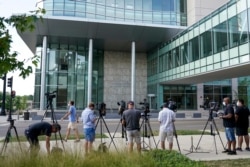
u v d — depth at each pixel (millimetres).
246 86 39031
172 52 33719
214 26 23969
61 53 36844
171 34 34812
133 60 36312
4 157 5852
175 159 6273
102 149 6996
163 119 9625
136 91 43750
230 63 21344
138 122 9008
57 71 36094
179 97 38781
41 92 32688
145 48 41562
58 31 32594
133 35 34938
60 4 32094
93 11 33438
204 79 31625
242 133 10469
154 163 5871
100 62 42719
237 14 20594
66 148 7176
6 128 19734
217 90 38906
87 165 5633
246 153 9969
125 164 5758
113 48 41781
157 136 14656
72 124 12359
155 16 36469
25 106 47844
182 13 37844
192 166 5867
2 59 3596
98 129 18922
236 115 10430
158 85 38656
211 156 9398
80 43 37469
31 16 3963
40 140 12453
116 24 32562
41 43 38125
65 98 35594
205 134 15773
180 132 16625
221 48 22703
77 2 32688
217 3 36625
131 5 35656
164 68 36281
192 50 28266
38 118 27844
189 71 28781
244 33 19609
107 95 42406
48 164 5426
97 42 37562
